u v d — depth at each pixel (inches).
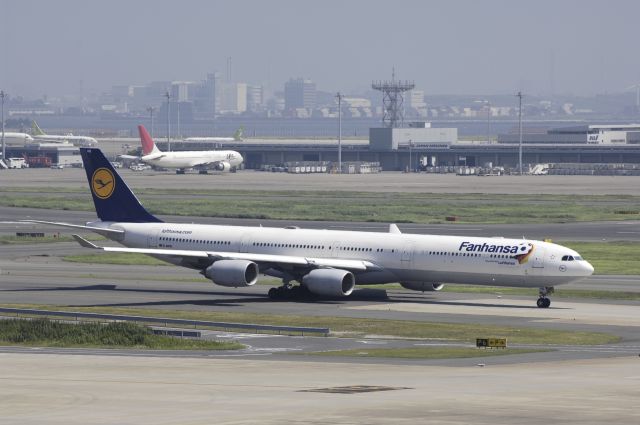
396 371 7037.4
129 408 5472.4
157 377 6678.2
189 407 5487.2
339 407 5462.6
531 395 5861.2
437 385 6284.5
